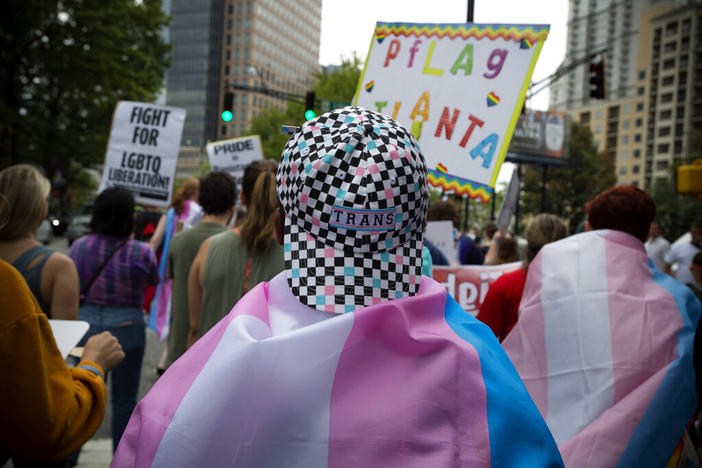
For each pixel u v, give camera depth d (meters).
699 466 2.06
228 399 0.91
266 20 141.62
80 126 29.27
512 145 27.86
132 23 26.28
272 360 0.93
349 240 0.99
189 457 0.89
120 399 3.52
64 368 1.43
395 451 0.92
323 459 0.92
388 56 3.62
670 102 119.25
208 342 1.00
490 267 4.15
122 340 3.48
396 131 1.02
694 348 2.12
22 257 2.49
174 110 6.24
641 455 1.85
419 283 1.06
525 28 3.21
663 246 9.07
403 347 0.97
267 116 46.66
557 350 2.11
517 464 0.93
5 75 25.33
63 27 23.36
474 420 0.94
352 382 0.95
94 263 3.48
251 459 0.91
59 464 1.80
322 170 0.98
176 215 6.17
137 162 6.25
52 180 31.41
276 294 1.06
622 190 2.31
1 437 1.35
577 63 15.40
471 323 1.09
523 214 56.28
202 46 135.75
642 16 126.69
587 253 2.22
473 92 3.33
